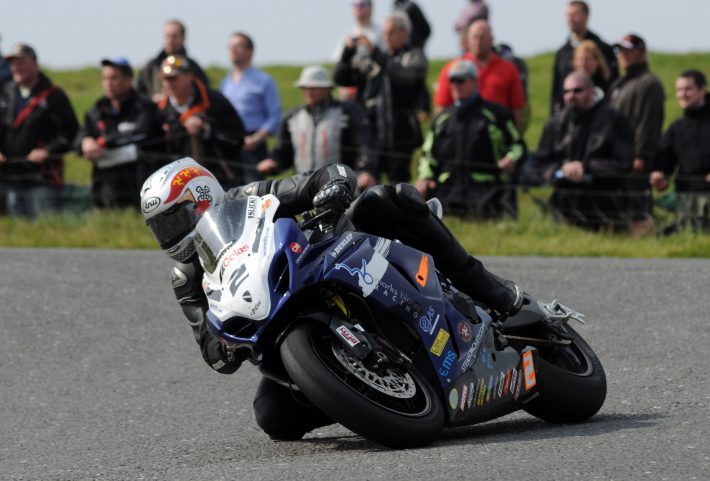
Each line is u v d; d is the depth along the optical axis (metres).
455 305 18.16
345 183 17.06
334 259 16.20
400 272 17.25
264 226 16.28
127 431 20.30
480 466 14.95
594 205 39.56
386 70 42.12
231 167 41.19
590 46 41.38
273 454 17.62
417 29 52.28
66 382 24.48
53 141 43.78
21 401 23.00
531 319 20.08
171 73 40.50
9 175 43.84
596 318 28.58
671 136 40.09
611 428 18.00
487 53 42.81
